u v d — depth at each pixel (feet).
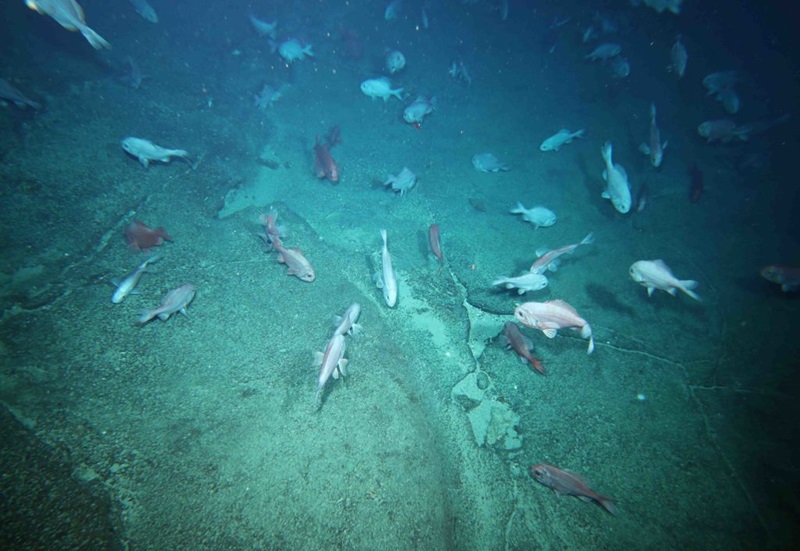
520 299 7.25
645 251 8.38
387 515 3.96
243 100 11.25
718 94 12.30
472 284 7.46
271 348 5.55
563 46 15.33
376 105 12.14
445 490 4.65
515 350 6.16
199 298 6.08
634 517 4.76
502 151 10.99
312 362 5.38
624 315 7.12
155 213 7.26
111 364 4.92
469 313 7.06
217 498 3.84
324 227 8.36
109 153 7.67
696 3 16.06
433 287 7.34
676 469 5.23
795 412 5.75
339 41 14.21
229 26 14.14
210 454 4.19
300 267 6.44
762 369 6.32
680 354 6.56
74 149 7.35
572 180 10.12
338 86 12.66
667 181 10.18
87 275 5.93
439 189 9.61
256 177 9.37
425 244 8.17
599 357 6.46
